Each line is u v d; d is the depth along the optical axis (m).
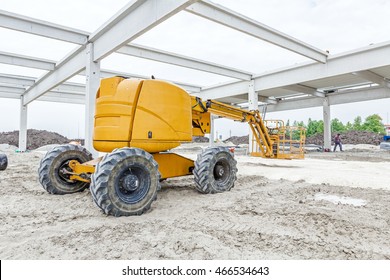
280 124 14.32
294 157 14.50
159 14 7.91
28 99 20.81
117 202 3.91
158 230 3.47
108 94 4.84
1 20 9.66
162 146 4.99
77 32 10.88
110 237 3.24
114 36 9.89
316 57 14.11
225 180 5.93
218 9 9.87
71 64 13.22
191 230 3.47
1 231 3.44
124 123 4.66
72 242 3.10
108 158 3.93
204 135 6.71
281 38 12.20
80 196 5.36
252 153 15.71
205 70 15.42
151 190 4.26
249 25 10.91
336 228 3.50
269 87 17.52
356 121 56.06
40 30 10.28
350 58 14.16
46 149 24.48
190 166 5.96
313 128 49.38
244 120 9.73
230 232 3.40
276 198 5.21
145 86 4.81
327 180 7.12
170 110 5.08
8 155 14.77
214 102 7.13
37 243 3.07
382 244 3.04
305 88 20.52
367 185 6.45
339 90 22.53
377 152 21.81
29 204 4.74
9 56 13.58
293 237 3.23
